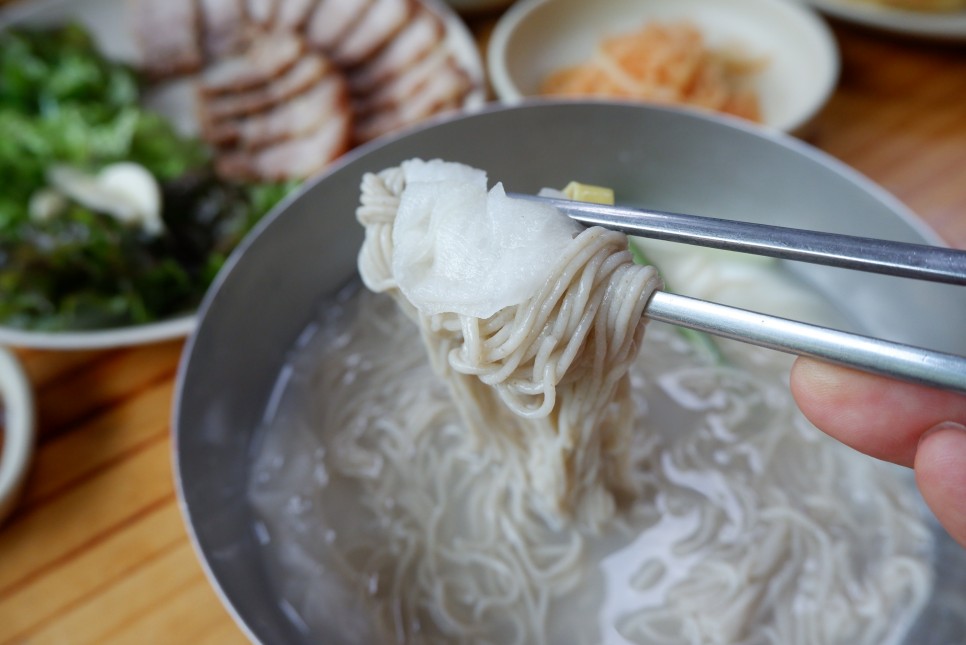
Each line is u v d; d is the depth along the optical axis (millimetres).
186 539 266
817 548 244
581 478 227
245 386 259
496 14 461
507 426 231
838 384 184
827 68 366
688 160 278
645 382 276
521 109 266
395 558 244
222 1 422
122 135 376
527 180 286
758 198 277
